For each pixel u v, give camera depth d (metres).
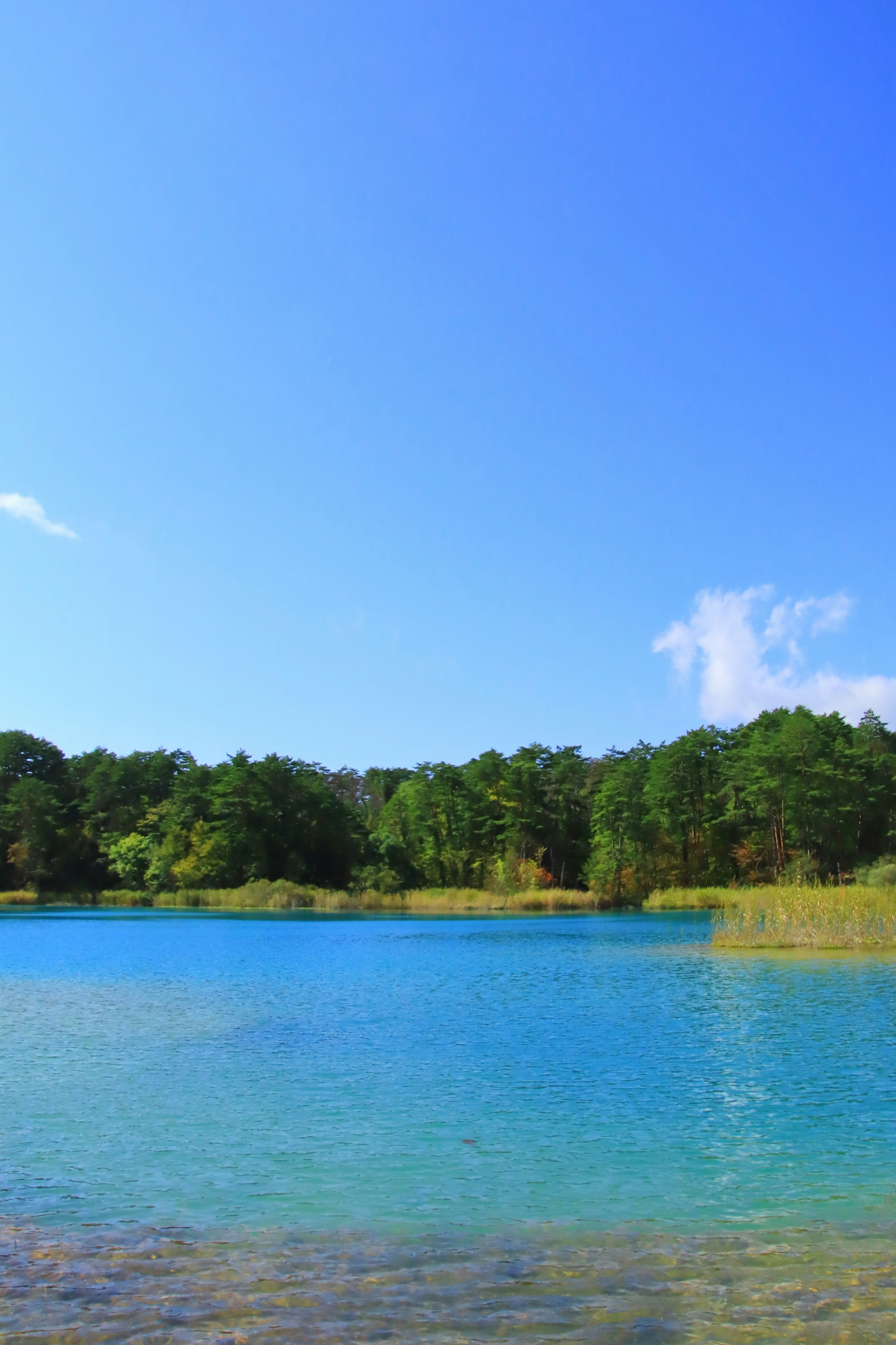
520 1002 25.03
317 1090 15.66
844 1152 12.43
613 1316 7.95
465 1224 10.05
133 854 104.94
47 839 106.88
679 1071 16.95
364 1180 11.41
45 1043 19.55
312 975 31.48
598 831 108.06
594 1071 16.94
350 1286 8.54
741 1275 8.76
